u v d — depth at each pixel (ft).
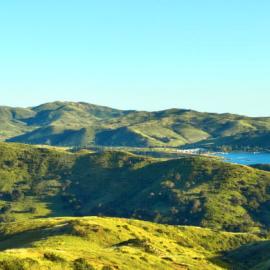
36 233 645.92
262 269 497.87
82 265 256.52
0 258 227.40
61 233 599.16
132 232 635.66
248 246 622.95
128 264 309.83
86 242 559.79
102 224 634.02
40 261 240.12
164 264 355.97
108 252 337.72
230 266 527.81
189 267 377.91
